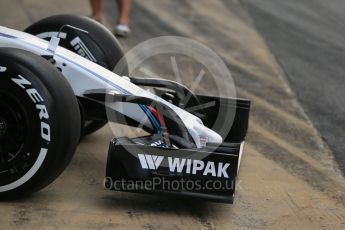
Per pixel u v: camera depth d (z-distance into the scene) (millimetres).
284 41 13695
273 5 17672
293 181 6605
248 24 14938
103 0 15078
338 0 19922
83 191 5805
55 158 5160
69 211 5363
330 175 6895
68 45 6789
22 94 5137
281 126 8422
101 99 5844
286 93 10016
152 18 14172
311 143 7891
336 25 16094
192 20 14547
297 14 16906
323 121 8812
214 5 16516
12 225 5023
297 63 12000
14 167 5234
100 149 6895
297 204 6023
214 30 13859
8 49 5293
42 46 5953
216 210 5680
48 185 5707
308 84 10633
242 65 11438
